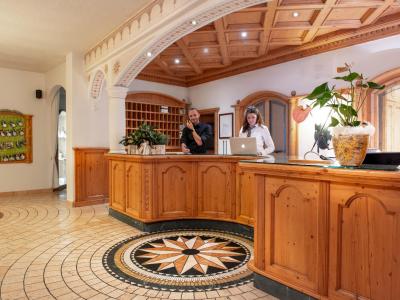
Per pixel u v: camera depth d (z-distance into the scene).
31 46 5.32
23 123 6.91
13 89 6.79
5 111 6.64
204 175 3.93
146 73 7.62
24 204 5.69
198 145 4.34
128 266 2.79
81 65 5.72
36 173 7.11
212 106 7.93
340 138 1.82
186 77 8.35
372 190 1.63
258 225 2.32
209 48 6.08
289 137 6.21
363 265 1.70
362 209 1.70
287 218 2.11
